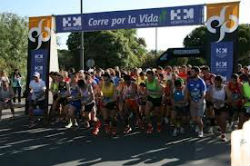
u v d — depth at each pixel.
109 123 10.30
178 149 8.40
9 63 27.11
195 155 7.82
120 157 7.74
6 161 7.50
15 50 31.11
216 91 9.27
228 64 11.45
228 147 8.52
